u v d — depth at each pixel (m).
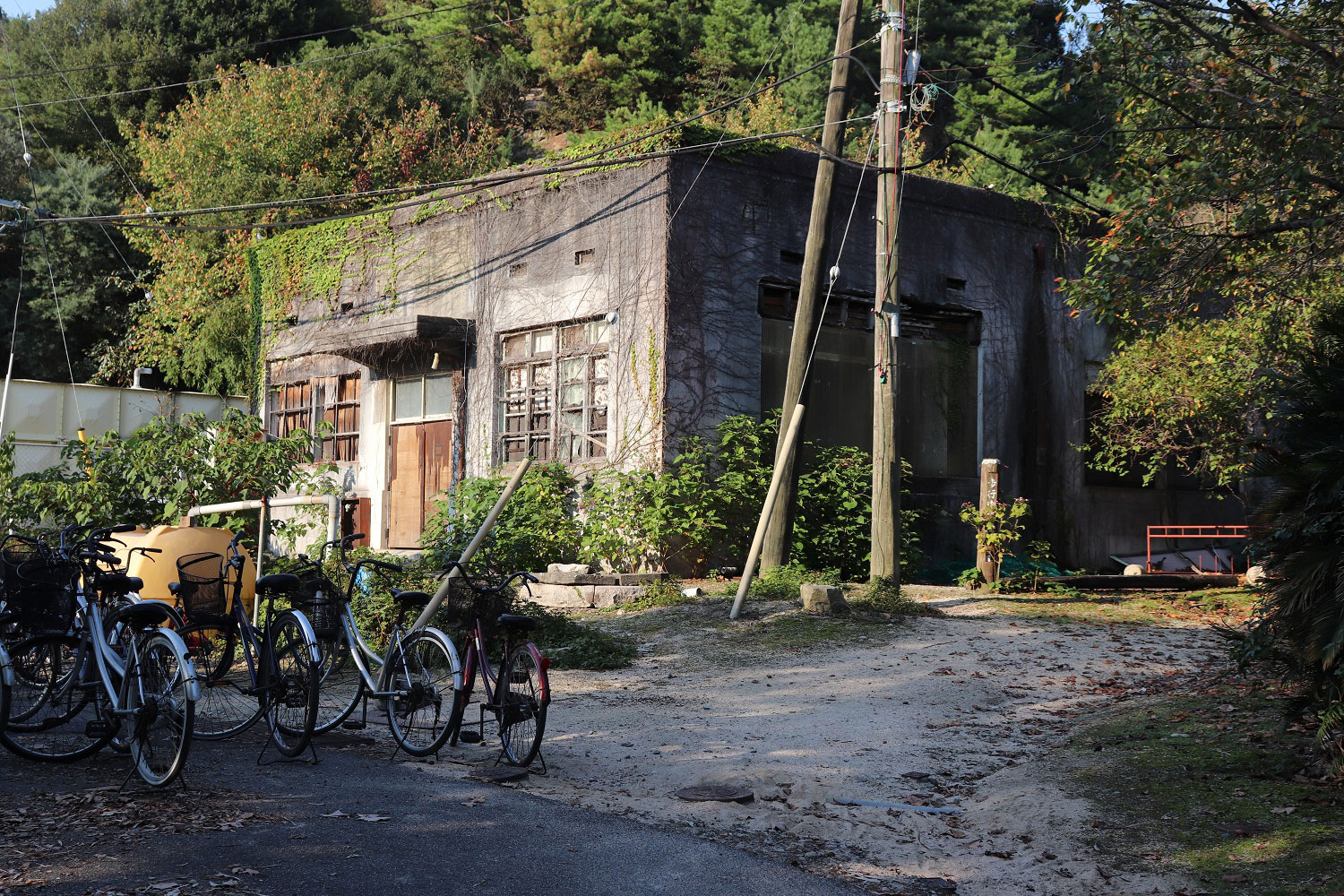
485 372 18.81
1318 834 5.55
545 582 15.49
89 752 6.97
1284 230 9.79
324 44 41.06
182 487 14.88
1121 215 10.05
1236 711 8.05
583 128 42.81
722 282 16.80
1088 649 11.40
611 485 16.48
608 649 11.07
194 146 28.42
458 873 4.85
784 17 41.16
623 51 42.94
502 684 7.13
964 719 8.64
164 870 4.69
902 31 14.24
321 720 7.98
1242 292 11.05
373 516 20.62
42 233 33.03
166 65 39.38
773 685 9.91
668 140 16.31
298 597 7.75
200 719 7.95
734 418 16.44
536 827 5.62
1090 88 10.52
